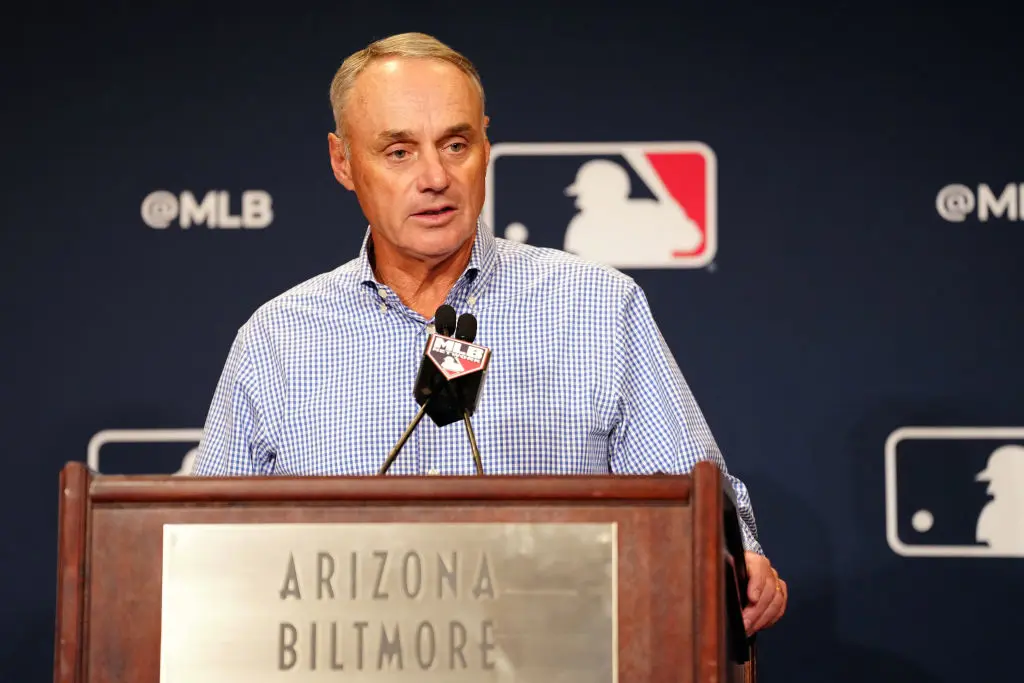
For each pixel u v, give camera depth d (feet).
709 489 14.92
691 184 37.73
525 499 15.24
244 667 15.17
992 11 37.68
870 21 37.86
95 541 15.43
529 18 38.50
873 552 36.40
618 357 24.34
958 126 37.40
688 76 38.06
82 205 38.32
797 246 37.32
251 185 38.40
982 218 37.11
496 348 24.49
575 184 37.91
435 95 23.35
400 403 24.39
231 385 25.98
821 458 36.70
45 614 37.11
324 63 38.81
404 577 15.20
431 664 15.06
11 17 38.96
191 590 15.30
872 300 37.04
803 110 37.73
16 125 38.60
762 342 37.14
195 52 38.86
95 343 37.91
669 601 15.05
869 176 37.40
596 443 24.09
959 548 36.27
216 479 15.44
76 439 37.63
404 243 23.52
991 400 36.58
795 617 36.32
